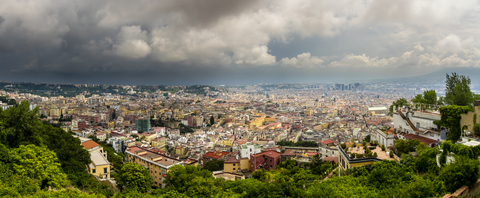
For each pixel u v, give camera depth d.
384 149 114.75
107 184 123.12
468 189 63.72
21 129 118.75
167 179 121.31
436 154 82.81
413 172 82.50
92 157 148.00
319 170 127.38
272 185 87.50
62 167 124.62
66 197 81.56
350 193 76.06
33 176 88.19
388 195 70.31
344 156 105.12
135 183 114.31
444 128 111.56
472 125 101.00
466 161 65.62
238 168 168.88
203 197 98.50
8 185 78.94
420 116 122.88
